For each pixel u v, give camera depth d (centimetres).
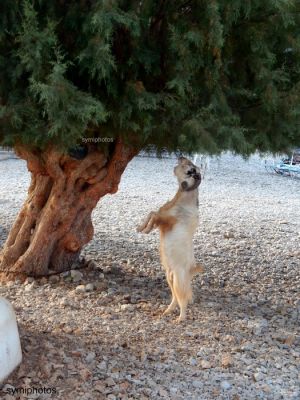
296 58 445
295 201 1476
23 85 396
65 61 389
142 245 841
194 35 366
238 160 2227
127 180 1703
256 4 382
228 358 420
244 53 431
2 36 374
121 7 377
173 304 515
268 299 596
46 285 586
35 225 608
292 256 823
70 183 562
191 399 361
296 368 420
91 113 357
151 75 423
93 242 841
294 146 482
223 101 407
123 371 388
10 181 1549
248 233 990
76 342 429
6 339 356
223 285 644
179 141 394
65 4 400
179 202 471
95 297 555
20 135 392
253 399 369
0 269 608
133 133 432
